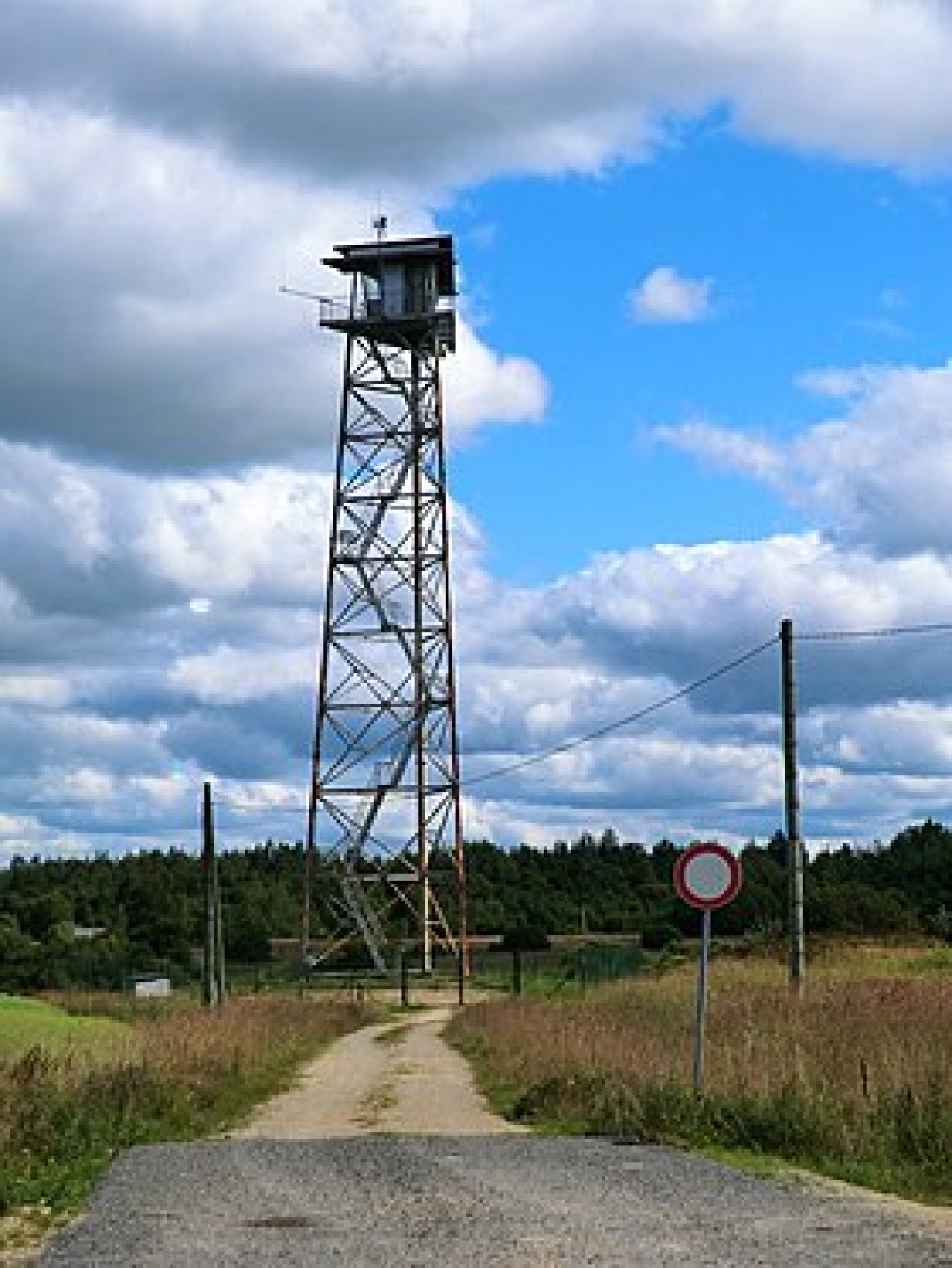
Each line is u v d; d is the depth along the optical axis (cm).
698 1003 1978
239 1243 1199
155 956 10506
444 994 7156
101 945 10419
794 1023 2738
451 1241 1179
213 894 5250
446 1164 1622
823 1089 1784
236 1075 2936
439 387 6794
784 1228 1205
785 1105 1733
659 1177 1493
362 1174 1574
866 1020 2708
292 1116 2452
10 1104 1917
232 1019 4256
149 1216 1336
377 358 6775
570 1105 2164
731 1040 2494
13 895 13050
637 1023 3441
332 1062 3675
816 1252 1100
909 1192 1426
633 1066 2253
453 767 7006
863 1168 1528
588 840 15275
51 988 8775
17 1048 3191
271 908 12275
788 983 4034
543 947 10319
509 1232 1212
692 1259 1083
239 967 8856
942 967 5609
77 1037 3594
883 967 5662
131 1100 2216
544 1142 1802
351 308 6794
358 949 7881
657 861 14988
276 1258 1130
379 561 6756
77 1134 1880
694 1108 1845
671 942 9494
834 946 6906
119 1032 3875
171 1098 2342
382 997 7119
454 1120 2277
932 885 11150
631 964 7762
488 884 13375
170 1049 3045
